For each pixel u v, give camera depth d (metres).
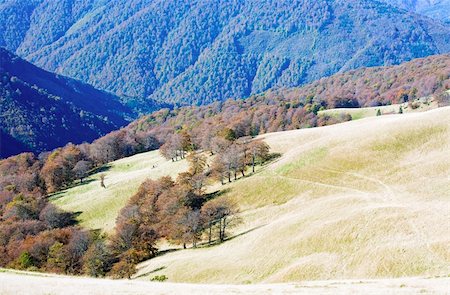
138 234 116.12
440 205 77.06
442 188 92.44
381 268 64.38
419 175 102.38
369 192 102.19
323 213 86.44
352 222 76.69
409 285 47.84
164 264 95.81
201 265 87.56
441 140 112.25
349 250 70.75
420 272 61.31
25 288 44.97
